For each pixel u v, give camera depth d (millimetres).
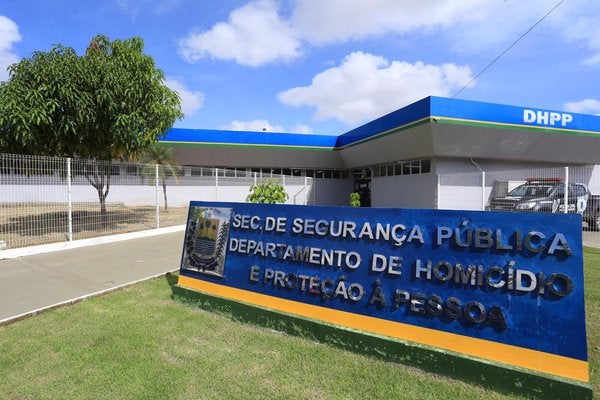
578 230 2791
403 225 3510
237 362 3371
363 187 29078
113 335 3971
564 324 2750
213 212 5039
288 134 26562
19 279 6297
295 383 3025
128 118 9859
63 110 9320
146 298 5277
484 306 3027
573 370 2680
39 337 3945
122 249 9188
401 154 20703
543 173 14117
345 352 3539
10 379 3111
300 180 23484
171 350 3615
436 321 3215
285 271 4184
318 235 4020
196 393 2896
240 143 25750
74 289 5695
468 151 18359
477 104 17172
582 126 19094
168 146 24531
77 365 3330
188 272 5148
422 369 3180
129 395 2875
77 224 10000
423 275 3336
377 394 2852
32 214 8953
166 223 13250
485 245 3096
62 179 9383
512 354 2879
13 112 8539
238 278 4570
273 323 4066
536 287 2867
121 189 11555
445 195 18188
